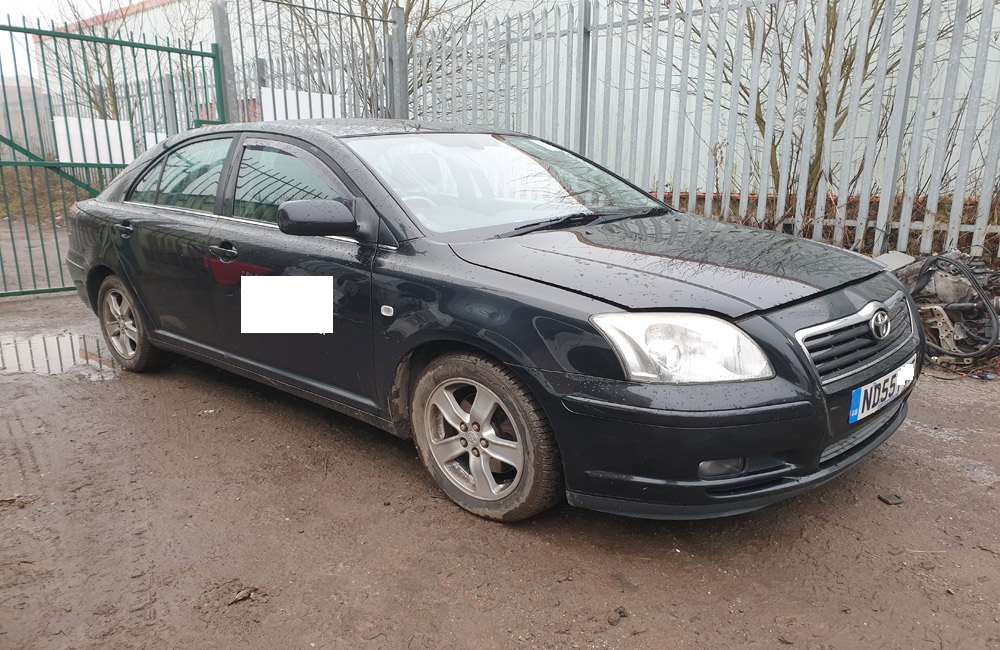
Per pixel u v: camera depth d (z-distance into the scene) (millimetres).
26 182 13727
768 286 2502
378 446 3502
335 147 3281
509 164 3676
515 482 2639
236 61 9227
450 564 2525
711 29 7457
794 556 2547
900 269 4797
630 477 2342
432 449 2932
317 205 2879
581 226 3217
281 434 3652
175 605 2328
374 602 2332
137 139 8438
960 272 4496
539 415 2516
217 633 2197
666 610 2270
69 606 2330
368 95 9734
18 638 2182
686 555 2561
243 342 3654
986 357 4477
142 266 4148
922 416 3775
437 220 3033
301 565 2535
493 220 3172
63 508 2943
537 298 2482
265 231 3443
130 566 2541
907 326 2895
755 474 2338
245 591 2385
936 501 2906
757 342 2303
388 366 2945
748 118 6082
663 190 6785
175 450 3480
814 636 2145
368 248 3006
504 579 2436
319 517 2854
